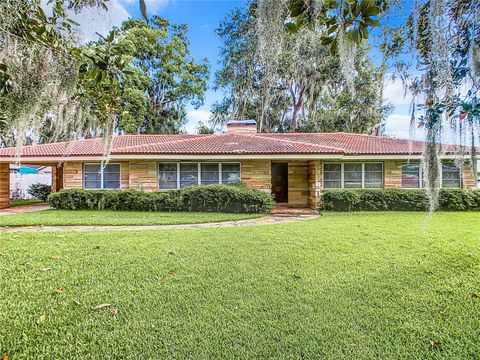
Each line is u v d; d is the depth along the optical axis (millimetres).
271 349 2260
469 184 10945
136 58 21297
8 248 5023
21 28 1990
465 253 4812
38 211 11031
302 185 14070
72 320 2666
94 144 13445
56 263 4227
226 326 2576
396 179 12328
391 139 14312
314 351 2236
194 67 24688
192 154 11398
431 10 1880
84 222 7930
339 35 2027
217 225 7977
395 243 5516
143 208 11062
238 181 12242
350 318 2713
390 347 2283
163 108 24500
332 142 13867
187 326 2574
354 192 11445
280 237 6062
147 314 2779
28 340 2355
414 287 3408
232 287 3396
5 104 2217
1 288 3328
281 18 2055
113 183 12445
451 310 2865
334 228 7148
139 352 2223
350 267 4105
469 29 1873
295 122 18062
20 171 18234
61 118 2842
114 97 2695
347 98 17000
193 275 3777
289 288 3369
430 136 2238
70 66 2268
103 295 3176
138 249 5035
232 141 13273
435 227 7277
